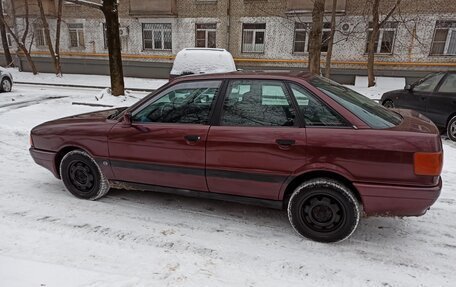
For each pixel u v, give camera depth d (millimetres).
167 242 3010
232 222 3402
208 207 3725
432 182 2695
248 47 18750
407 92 7867
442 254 2875
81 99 11117
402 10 15984
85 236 3076
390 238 3125
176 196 4000
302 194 2998
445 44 16000
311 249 2938
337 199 2906
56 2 20719
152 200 3883
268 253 2869
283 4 17469
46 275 2498
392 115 3221
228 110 3197
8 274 2502
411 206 2756
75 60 21391
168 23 19453
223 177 3209
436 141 2705
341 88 3367
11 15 22094
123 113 3652
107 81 18656
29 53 20578
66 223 3307
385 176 2748
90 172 3773
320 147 2852
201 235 3143
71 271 2557
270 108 3080
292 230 3256
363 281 2523
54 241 2982
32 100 11117
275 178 3035
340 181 2918
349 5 16500
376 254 2871
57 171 3994
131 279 2475
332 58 17469
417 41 16125
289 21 17578
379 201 2807
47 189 4121
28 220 3346
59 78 19297
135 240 3029
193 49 10250
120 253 2824
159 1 18547
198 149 3215
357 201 2896
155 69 20203
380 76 17016
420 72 16500
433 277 2576
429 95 7250
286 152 2938
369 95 13938
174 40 19500
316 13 10641
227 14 18328
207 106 3279
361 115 2910
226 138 3111
